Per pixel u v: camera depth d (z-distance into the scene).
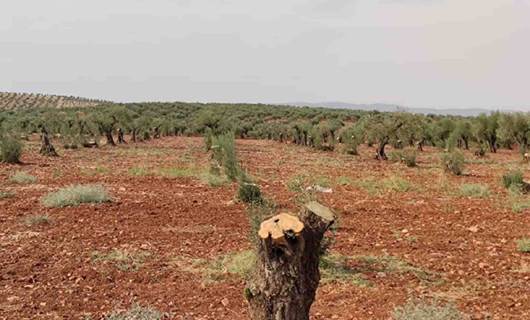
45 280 10.09
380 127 37.84
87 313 8.52
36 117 77.44
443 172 27.91
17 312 8.52
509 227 14.88
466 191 20.94
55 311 8.61
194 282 10.07
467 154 43.31
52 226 14.35
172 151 41.22
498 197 20.22
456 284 10.04
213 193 20.20
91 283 9.95
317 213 5.90
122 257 11.54
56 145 46.38
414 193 21.11
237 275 10.38
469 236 13.80
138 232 13.78
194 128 70.88
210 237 13.33
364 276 10.45
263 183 23.27
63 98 180.62
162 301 9.05
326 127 49.22
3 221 14.91
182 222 15.01
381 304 8.95
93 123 49.66
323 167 31.19
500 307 8.86
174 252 12.00
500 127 42.97
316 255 5.93
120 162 31.66
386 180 23.38
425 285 9.98
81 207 16.81
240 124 72.19
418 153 44.03
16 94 170.88
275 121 87.31
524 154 37.56
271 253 5.65
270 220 5.75
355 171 29.09
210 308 8.75
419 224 15.23
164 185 22.12
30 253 11.76
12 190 19.95
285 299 5.67
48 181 22.50
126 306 8.82
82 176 24.30
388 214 16.64
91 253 11.80
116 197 18.92
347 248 12.48
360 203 18.56
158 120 70.38
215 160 26.80
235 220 15.32
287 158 37.50
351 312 8.59
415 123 39.12
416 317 7.86
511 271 10.86
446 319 7.83
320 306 8.88
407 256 11.89
